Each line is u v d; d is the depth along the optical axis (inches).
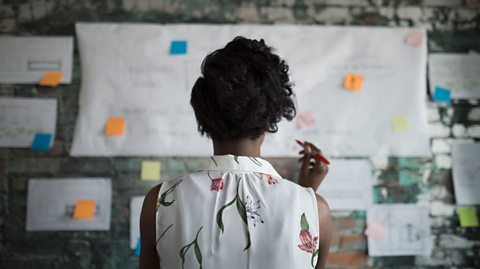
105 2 78.6
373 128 79.0
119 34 78.0
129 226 76.1
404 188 79.2
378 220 78.2
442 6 82.4
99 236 75.9
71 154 76.1
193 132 77.0
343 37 80.2
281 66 33.8
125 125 76.7
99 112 76.7
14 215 75.6
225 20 79.4
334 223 77.8
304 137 78.0
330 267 77.4
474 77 81.4
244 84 31.4
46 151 76.4
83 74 77.2
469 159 80.3
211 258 29.9
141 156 76.9
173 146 76.7
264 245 30.1
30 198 75.6
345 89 79.4
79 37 77.7
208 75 32.4
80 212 75.4
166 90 77.5
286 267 30.0
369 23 81.2
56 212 75.6
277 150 77.2
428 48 81.7
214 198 31.5
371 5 81.4
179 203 31.5
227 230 30.5
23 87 77.2
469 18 82.6
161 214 31.8
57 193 75.9
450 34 82.0
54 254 75.5
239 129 32.8
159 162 76.9
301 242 31.0
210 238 30.3
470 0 82.6
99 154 76.2
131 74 77.4
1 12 78.0
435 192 79.6
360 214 78.2
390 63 80.4
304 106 78.5
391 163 79.4
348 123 78.8
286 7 80.4
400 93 79.9
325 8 80.8
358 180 78.4
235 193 31.7
